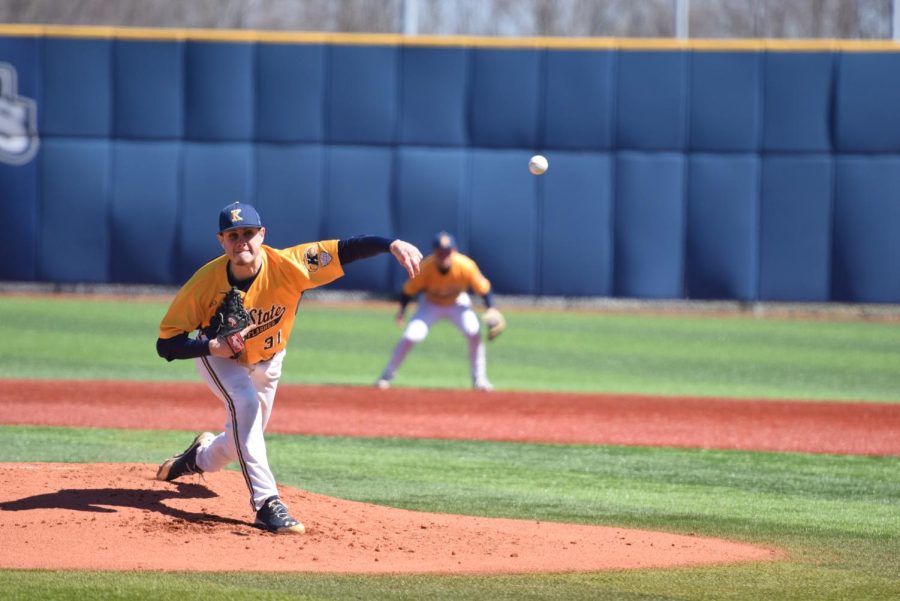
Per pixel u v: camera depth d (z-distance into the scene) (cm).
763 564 1998
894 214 7744
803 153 7800
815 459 3253
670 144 7869
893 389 4922
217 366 2064
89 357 5338
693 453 3319
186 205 8012
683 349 6216
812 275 7819
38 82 7969
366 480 2806
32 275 8019
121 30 7956
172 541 1944
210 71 7969
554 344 6356
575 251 7925
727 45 7806
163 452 3084
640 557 2014
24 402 3966
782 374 5341
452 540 2066
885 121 7731
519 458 3188
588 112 7881
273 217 8012
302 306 7919
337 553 1931
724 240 7862
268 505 2048
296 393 4362
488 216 7944
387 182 7981
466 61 7919
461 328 4581
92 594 1639
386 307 7975
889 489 2825
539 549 2034
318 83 7962
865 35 13462
